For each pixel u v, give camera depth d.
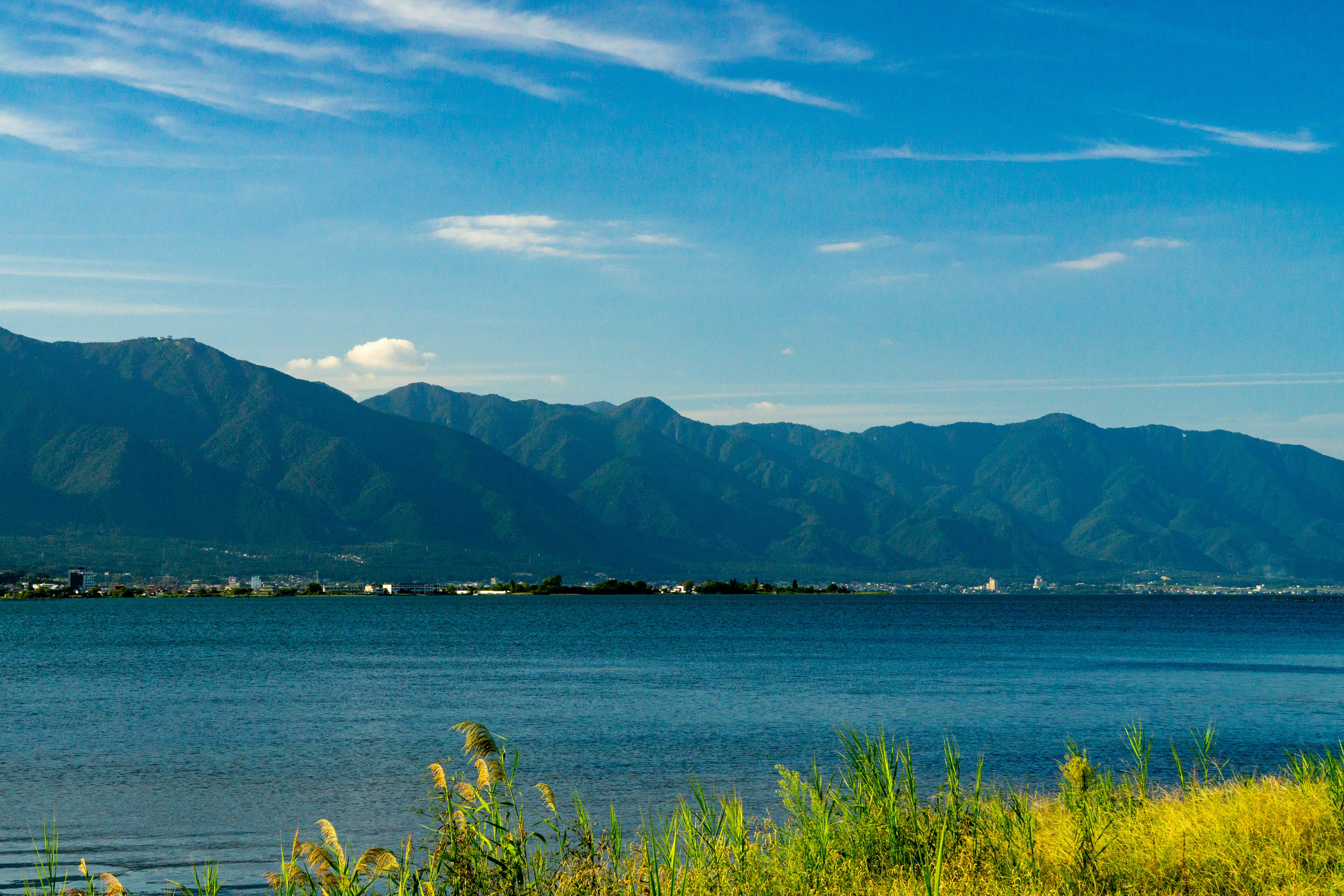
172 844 25.38
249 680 74.62
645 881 13.01
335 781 33.56
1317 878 12.49
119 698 61.94
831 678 75.50
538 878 12.50
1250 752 38.16
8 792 31.80
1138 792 18.55
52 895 14.26
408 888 12.56
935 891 11.98
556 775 34.00
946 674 79.62
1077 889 12.80
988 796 18.28
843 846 14.47
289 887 12.02
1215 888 12.66
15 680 74.50
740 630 170.88
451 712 53.50
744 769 35.22
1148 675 79.00
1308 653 110.31
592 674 79.50
